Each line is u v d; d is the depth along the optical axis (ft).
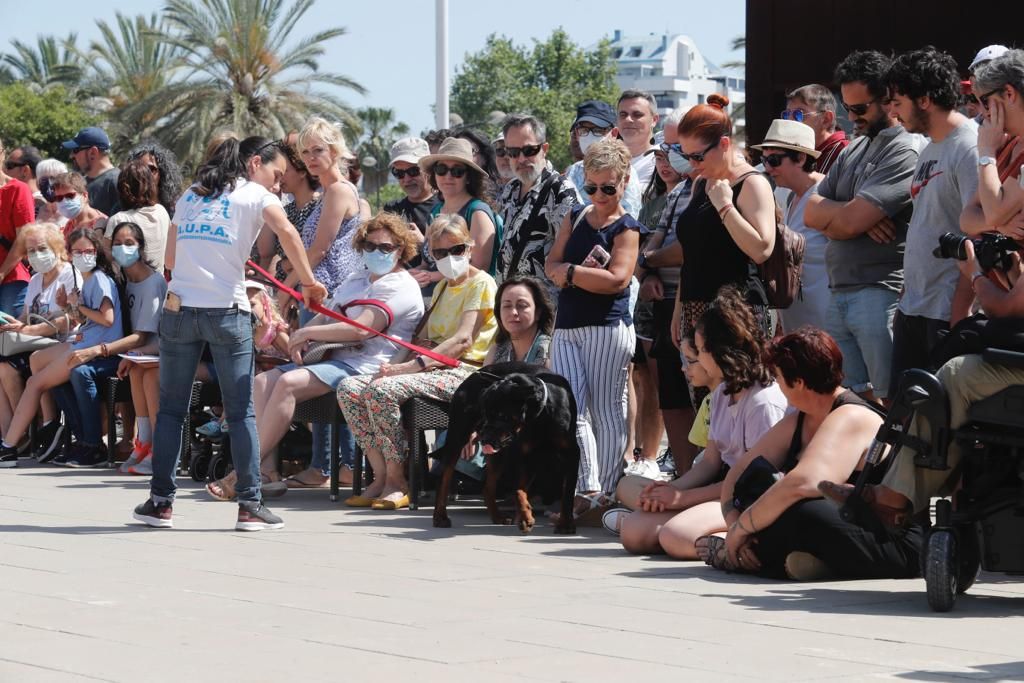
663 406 30.42
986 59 27.58
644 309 32.58
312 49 170.81
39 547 25.43
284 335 34.73
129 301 39.37
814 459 22.11
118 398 39.63
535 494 29.78
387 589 21.31
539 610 19.66
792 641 17.53
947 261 24.31
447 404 31.32
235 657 16.56
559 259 30.01
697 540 24.07
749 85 48.19
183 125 161.99
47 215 46.16
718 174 26.99
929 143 25.22
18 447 41.01
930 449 20.03
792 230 29.89
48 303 41.01
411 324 33.01
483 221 34.58
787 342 22.94
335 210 35.81
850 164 28.02
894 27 44.80
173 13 164.35
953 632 18.13
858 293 27.53
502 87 343.67
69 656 16.65
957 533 19.99
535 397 27.02
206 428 35.17
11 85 223.71
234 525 28.50
